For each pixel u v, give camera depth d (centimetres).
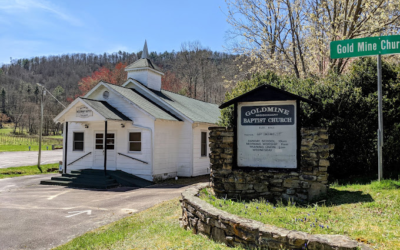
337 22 1234
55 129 7131
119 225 679
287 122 637
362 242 365
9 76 10256
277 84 917
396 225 410
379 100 598
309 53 1391
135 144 1519
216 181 677
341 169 794
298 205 576
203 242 461
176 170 1642
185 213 581
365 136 759
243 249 404
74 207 923
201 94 5347
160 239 512
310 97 816
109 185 1331
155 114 1489
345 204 527
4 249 575
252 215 481
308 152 609
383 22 1184
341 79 879
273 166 641
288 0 1386
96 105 1477
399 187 564
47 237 641
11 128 8206
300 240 354
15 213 852
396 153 740
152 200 994
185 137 1652
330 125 775
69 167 1681
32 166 2186
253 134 658
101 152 1603
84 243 569
